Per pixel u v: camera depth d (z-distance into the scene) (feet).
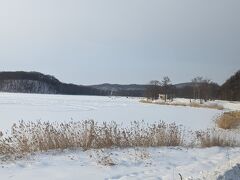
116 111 142.92
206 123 91.20
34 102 217.97
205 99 314.35
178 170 30.55
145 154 36.60
